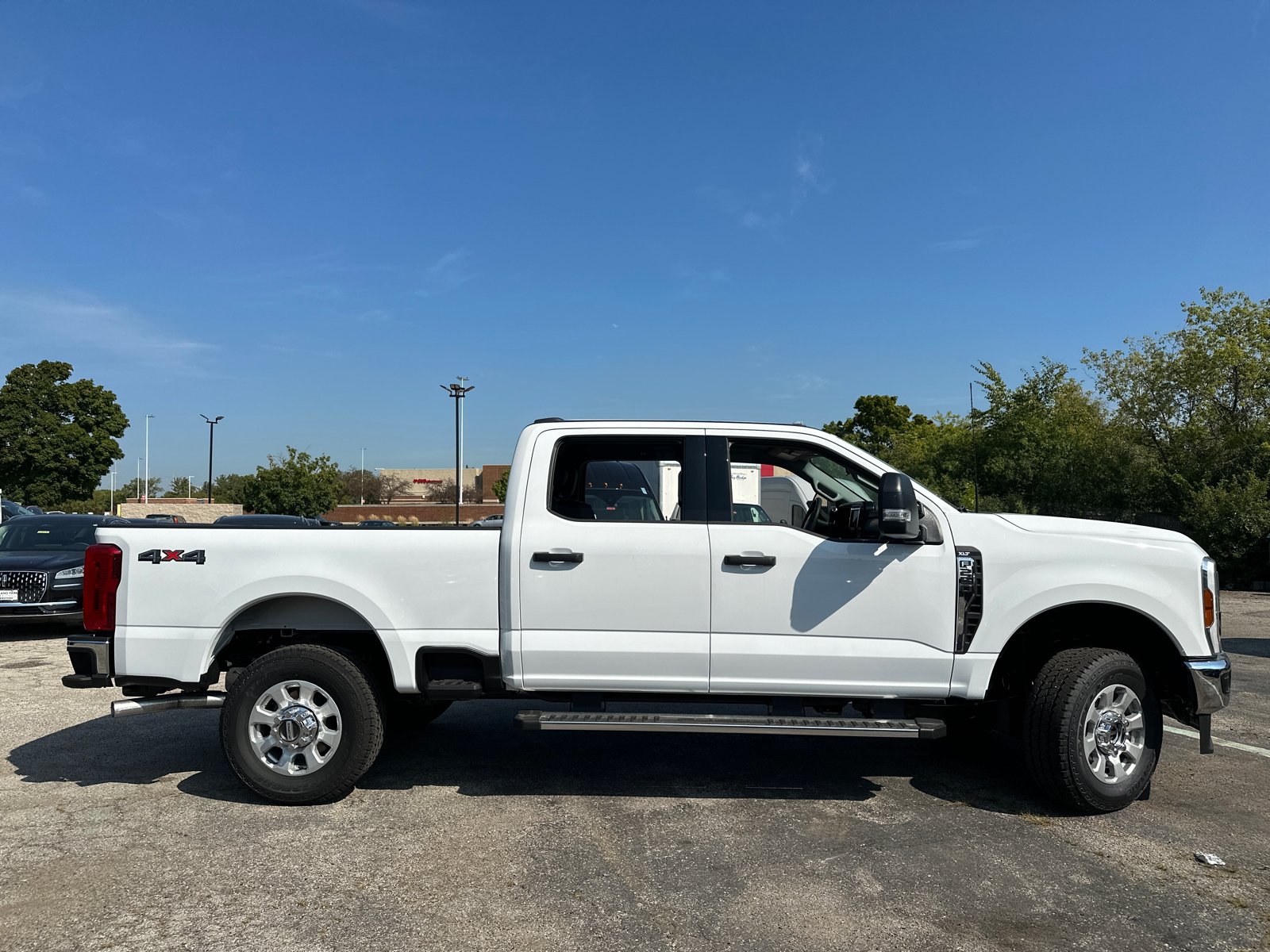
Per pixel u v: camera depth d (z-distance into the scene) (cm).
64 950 295
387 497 6850
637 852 384
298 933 308
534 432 468
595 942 303
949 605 436
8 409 5144
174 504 5591
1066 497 2180
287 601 473
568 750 552
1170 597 442
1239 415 2117
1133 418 2253
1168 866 373
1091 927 317
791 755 544
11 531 1130
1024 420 2247
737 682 438
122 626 457
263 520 1068
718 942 303
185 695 464
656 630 439
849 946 301
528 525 448
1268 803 458
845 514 465
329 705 446
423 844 392
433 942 302
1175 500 1977
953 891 346
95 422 5422
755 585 438
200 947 298
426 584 450
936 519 445
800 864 372
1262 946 304
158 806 443
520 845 392
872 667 434
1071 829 417
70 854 379
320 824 417
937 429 3806
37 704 677
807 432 464
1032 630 474
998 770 515
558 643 438
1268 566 1722
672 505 465
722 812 438
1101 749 438
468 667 464
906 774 506
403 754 543
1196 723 448
